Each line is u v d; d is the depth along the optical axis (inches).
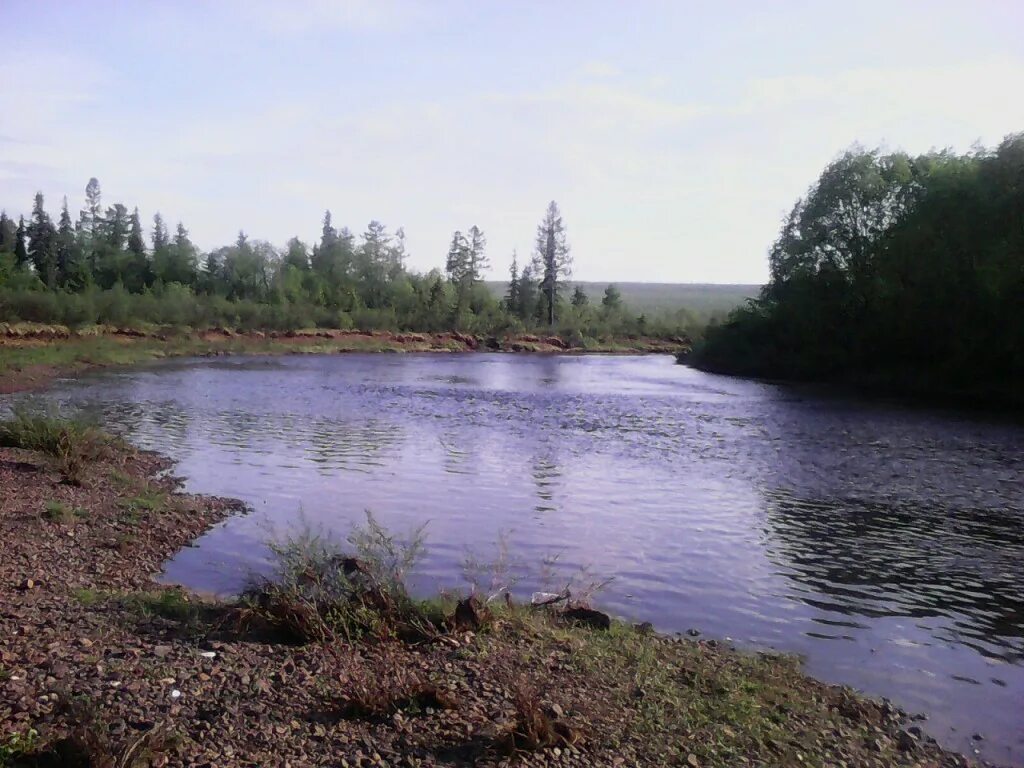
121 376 1844.2
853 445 994.7
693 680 320.2
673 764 248.7
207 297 3521.2
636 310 7219.5
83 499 593.3
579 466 838.5
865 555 532.1
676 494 709.3
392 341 3437.5
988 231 1712.6
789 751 267.7
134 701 258.4
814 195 2377.0
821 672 353.7
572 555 519.2
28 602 359.9
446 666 308.7
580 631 371.6
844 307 2182.6
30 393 1440.7
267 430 1059.9
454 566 484.4
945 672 356.8
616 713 279.6
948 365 1737.2
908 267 1902.1
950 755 280.5
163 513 581.3
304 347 3068.4
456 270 4429.1
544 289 4279.0
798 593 458.0
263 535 541.6
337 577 373.1
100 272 4018.2
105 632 323.9
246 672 290.2
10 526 499.5
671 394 1684.3
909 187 2187.5
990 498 700.7
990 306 1625.2
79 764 212.2
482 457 884.0
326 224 4813.0
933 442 1021.2
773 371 2299.5
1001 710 320.5
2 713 239.6
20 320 2568.9
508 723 260.1
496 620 360.5
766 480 775.1
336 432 1055.6
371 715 262.8
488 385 1859.0
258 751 235.1
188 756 227.3
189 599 393.1
